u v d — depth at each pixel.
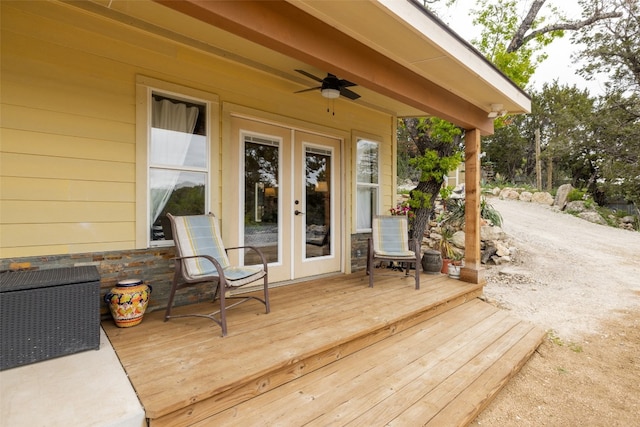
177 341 2.34
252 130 3.83
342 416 1.87
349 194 4.89
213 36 3.13
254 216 3.88
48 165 2.53
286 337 2.44
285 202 4.17
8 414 1.48
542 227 10.21
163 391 1.70
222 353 2.16
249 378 1.89
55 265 2.56
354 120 4.97
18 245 2.43
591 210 12.47
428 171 5.71
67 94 2.60
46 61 2.52
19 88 2.42
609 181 14.41
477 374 2.48
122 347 2.22
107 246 2.79
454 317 3.63
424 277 4.66
